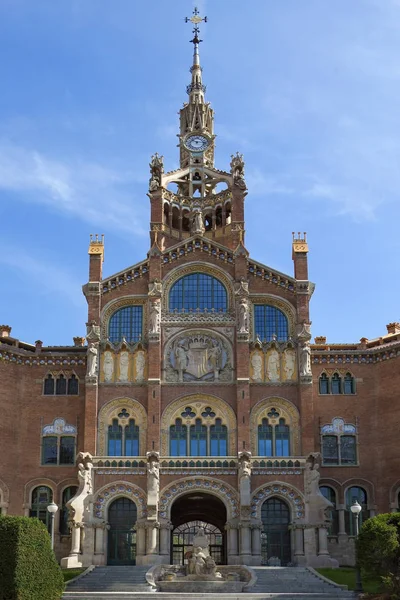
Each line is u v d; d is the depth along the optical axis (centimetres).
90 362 8112
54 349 8594
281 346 8250
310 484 7675
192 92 10569
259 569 6800
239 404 7950
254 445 7956
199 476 7725
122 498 7756
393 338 8544
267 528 7675
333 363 8462
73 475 8119
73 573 6881
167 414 8050
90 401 7988
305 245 8638
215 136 10369
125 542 7650
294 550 7519
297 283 8431
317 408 8338
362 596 5819
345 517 8050
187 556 8875
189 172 9894
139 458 7781
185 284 8538
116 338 8381
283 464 7775
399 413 8119
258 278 8538
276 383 8131
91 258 8581
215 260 8594
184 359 8219
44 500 8088
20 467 8119
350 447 8244
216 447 7969
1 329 8600
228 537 7594
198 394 8088
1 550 5438
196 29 11181
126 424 8050
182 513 9000
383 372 8356
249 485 7606
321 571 7038
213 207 9600
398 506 7931
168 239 9388
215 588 6366
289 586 6384
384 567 5538
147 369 8181
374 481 8119
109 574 6762
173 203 9575
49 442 8238
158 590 6425
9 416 8175
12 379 8300
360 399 8350
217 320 8331
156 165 9256
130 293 8494
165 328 8325
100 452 7950
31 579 5447
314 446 8144
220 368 8194
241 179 8956
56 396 8350
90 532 7544
